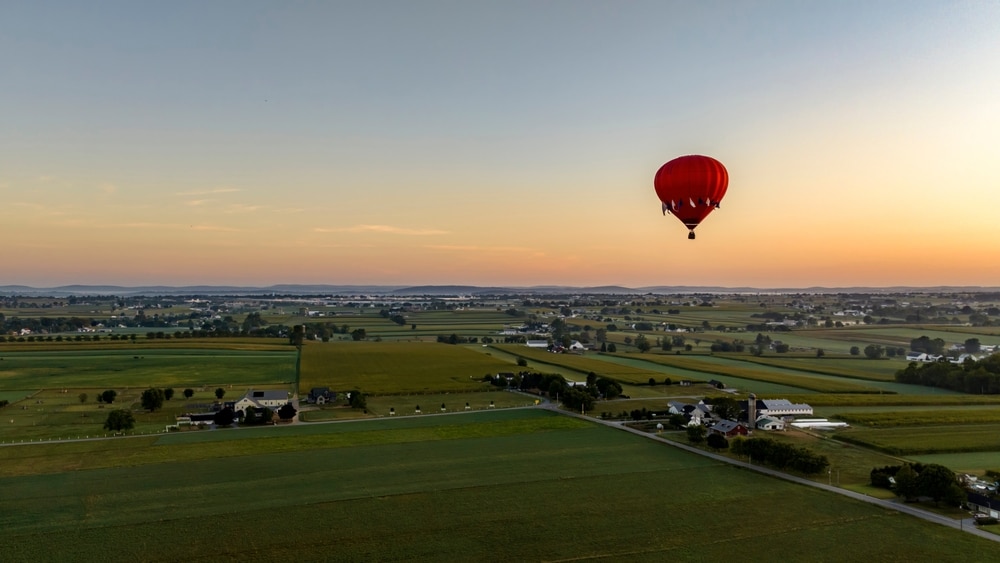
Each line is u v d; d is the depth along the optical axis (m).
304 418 128.25
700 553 62.28
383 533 66.62
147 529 67.06
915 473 78.88
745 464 93.38
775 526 69.12
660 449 102.56
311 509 73.38
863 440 107.38
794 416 130.50
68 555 60.56
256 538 65.00
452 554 61.72
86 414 128.25
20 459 93.94
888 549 63.25
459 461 94.81
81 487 80.62
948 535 66.75
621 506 75.12
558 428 119.12
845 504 76.06
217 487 81.12
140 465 91.06
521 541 64.88
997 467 92.12
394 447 103.38
